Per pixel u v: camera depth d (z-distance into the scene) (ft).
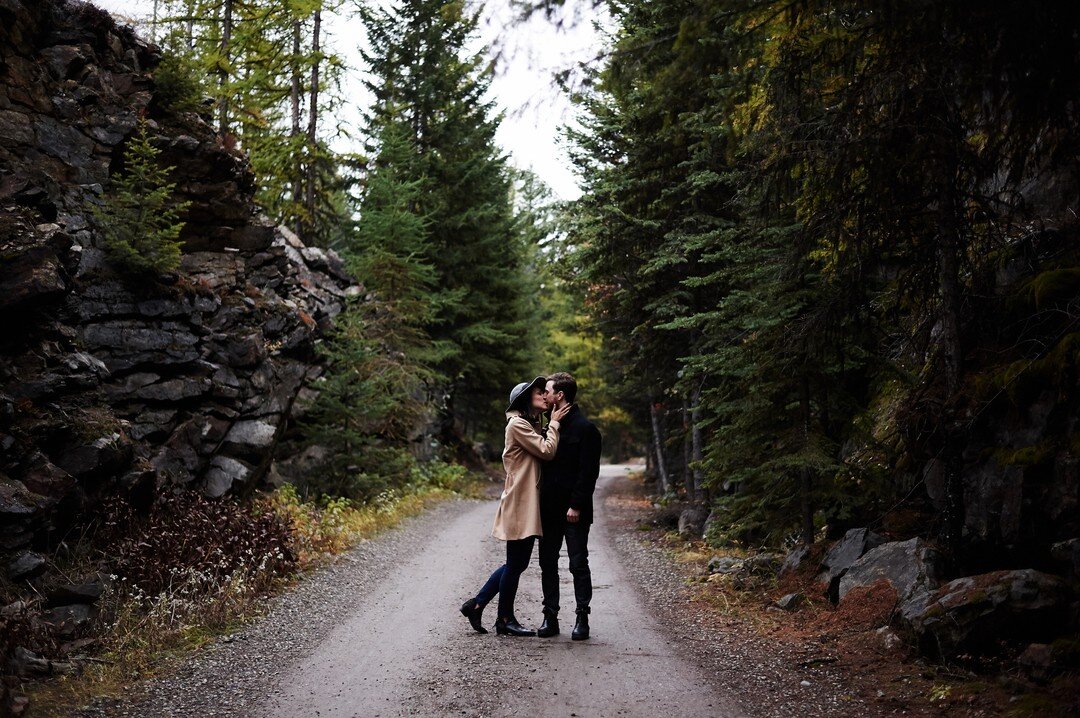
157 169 34.32
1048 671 14.61
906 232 20.29
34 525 21.94
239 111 62.75
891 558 20.47
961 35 15.65
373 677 17.35
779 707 14.98
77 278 32.22
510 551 21.22
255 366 38.99
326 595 26.35
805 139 18.37
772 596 24.11
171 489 30.78
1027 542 18.54
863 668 16.88
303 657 19.01
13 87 32.83
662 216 43.34
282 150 62.54
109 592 21.45
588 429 20.98
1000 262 21.47
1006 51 14.65
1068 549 17.17
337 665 18.31
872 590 20.03
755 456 27.94
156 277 35.17
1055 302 19.25
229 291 41.04
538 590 28.48
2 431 23.09
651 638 20.72
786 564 25.80
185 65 42.16
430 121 77.87
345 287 60.70
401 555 35.86
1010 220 19.93
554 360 116.78
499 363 83.61
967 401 19.84
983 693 14.64
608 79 16.30
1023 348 20.02
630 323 50.83
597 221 44.55
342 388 46.93
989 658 15.96
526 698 15.78
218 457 35.55
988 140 18.57
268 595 25.46
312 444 47.26
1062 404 18.58
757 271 25.80
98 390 28.73
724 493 43.06
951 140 17.99
